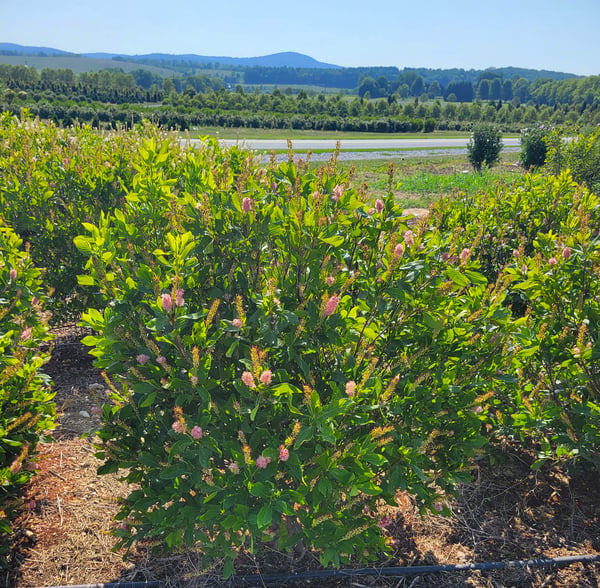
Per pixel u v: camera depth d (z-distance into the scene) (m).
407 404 2.81
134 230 2.94
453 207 5.67
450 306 2.96
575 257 3.61
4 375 2.88
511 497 3.64
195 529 2.66
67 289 5.44
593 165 12.35
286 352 2.50
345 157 27.08
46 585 2.82
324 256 2.66
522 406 3.44
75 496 3.44
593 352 3.22
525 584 2.97
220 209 2.75
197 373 2.32
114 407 2.80
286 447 2.32
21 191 5.22
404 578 2.98
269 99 75.62
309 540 2.65
